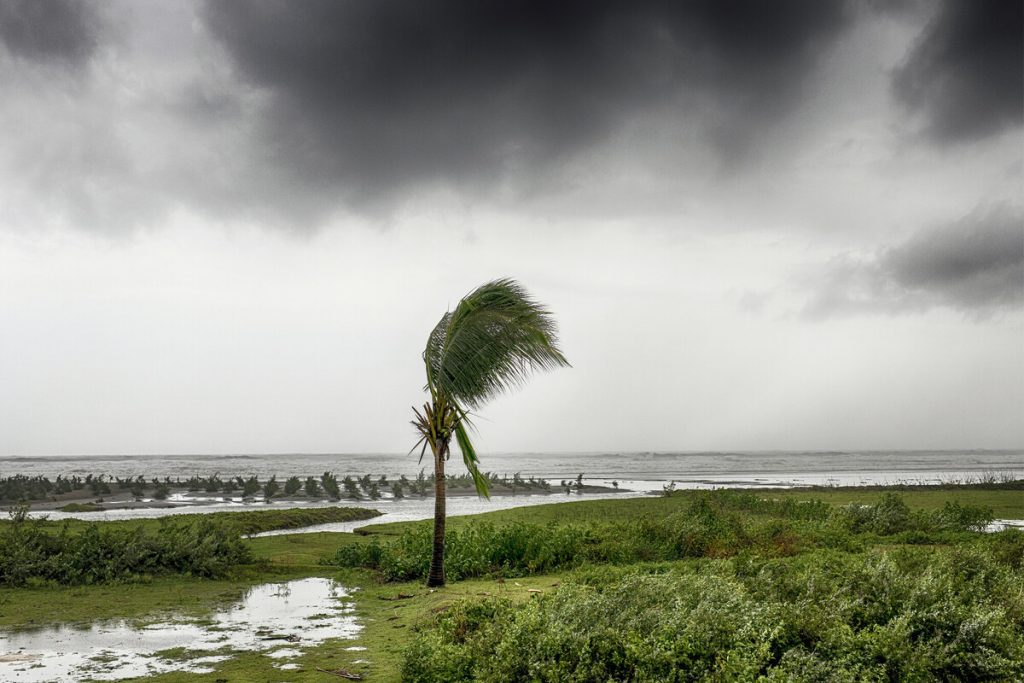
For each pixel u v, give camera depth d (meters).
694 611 6.29
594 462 173.75
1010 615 6.84
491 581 12.14
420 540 14.16
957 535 15.99
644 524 15.02
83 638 8.13
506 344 11.47
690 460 195.12
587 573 10.76
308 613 9.72
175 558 13.35
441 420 11.85
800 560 10.78
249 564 14.52
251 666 6.83
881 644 5.77
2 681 6.32
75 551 12.80
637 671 5.40
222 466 135.00
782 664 5.52
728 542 14.02
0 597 10.91
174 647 7.66
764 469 115.94
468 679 5.93
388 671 6.61
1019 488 41.25
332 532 22.20
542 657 5.72
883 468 119.06
